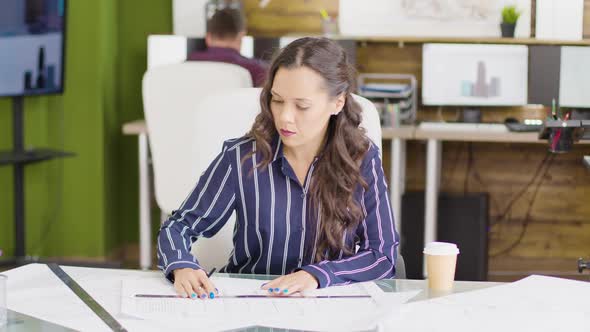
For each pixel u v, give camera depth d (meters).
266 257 2.02
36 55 4.37
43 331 1.46
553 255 4.97
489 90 4.69
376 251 1.93
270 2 4.93
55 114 4.77
